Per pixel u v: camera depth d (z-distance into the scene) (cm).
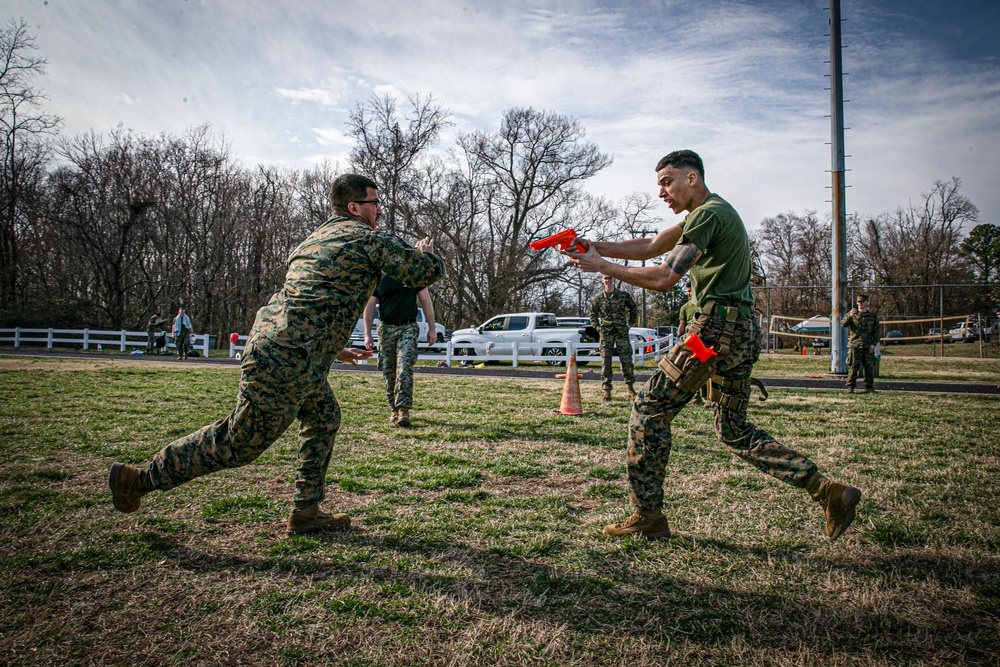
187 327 2125
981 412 770
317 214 4238
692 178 312
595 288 4322
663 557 280
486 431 608
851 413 761
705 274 296
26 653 194
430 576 257
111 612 223
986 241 4809
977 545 293
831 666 191
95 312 3603
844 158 1513
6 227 3538
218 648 200
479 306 4034
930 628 214
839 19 1535
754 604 233
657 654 198
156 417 661
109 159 3772
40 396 831
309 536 305
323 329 274
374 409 767
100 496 365
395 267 287
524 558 279
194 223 4084
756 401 889
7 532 303
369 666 190
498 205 4156
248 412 265
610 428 631
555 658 195
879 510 351
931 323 3566
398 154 3778
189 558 275
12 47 3403
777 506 359
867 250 5509
